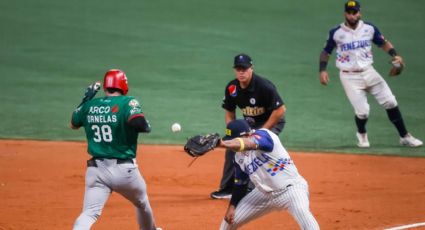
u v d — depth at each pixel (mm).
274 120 37219
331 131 56938
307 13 101188
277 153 28141
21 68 75938
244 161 28203
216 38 89750
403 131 52125
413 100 66375
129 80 72625
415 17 99125
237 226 29500
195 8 102312
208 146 26109
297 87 71062
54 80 72062
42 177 44094
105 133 28969
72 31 90750
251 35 91438
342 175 45094
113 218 35969
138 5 103125
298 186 28531
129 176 29188
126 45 85938
